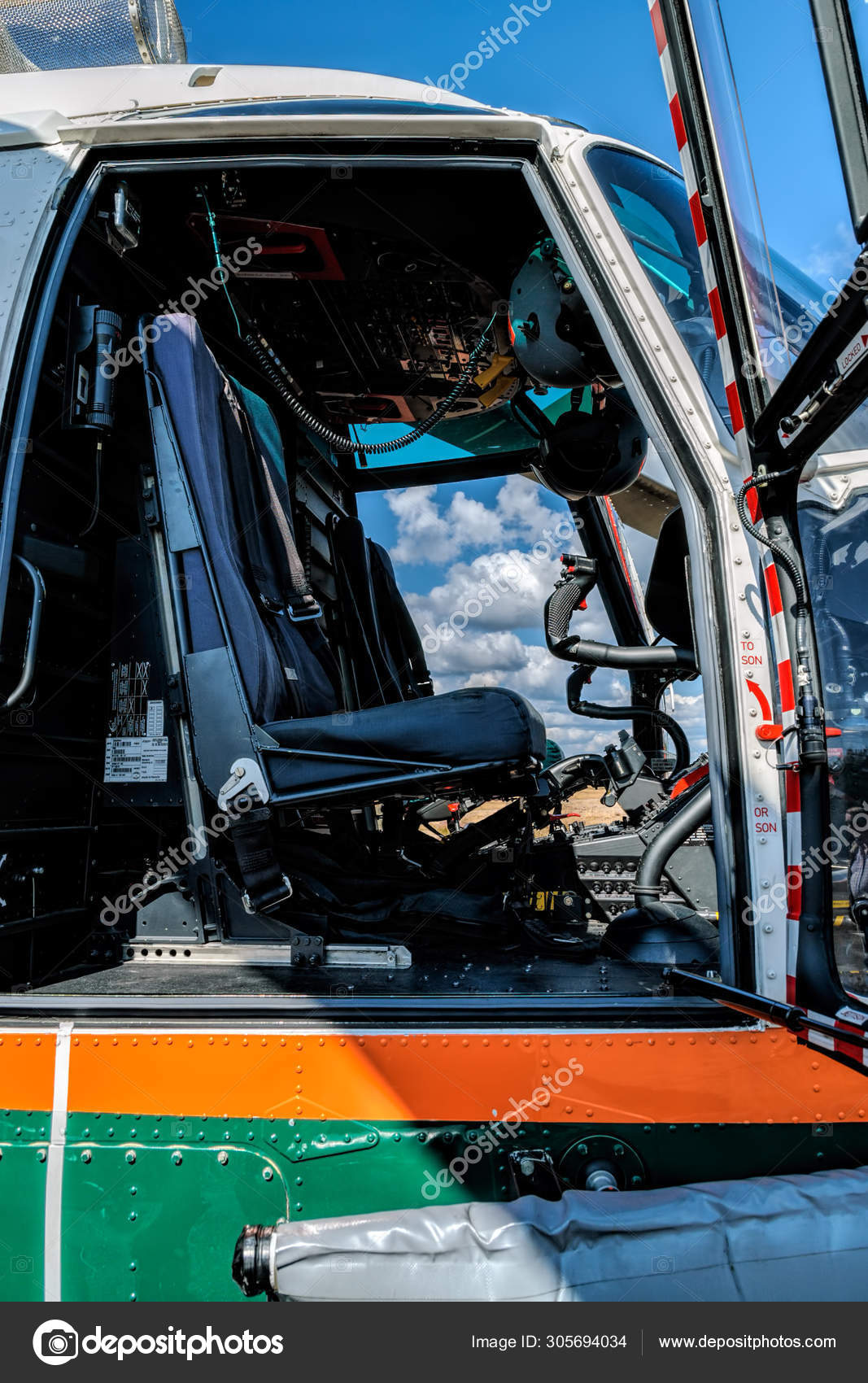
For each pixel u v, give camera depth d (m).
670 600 2.23
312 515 3.05
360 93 2.10
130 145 1.75
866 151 1.09
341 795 1.77
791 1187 1.26
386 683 2.74
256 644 1.88
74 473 1.86
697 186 1.48
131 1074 1.40
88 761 1.92
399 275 2.35
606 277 1.65
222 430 2.09
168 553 1.91
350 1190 1.35
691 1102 1.36
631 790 2.24
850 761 1.46
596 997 1.45
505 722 1.73
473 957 1.93
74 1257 1.38
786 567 1.35
